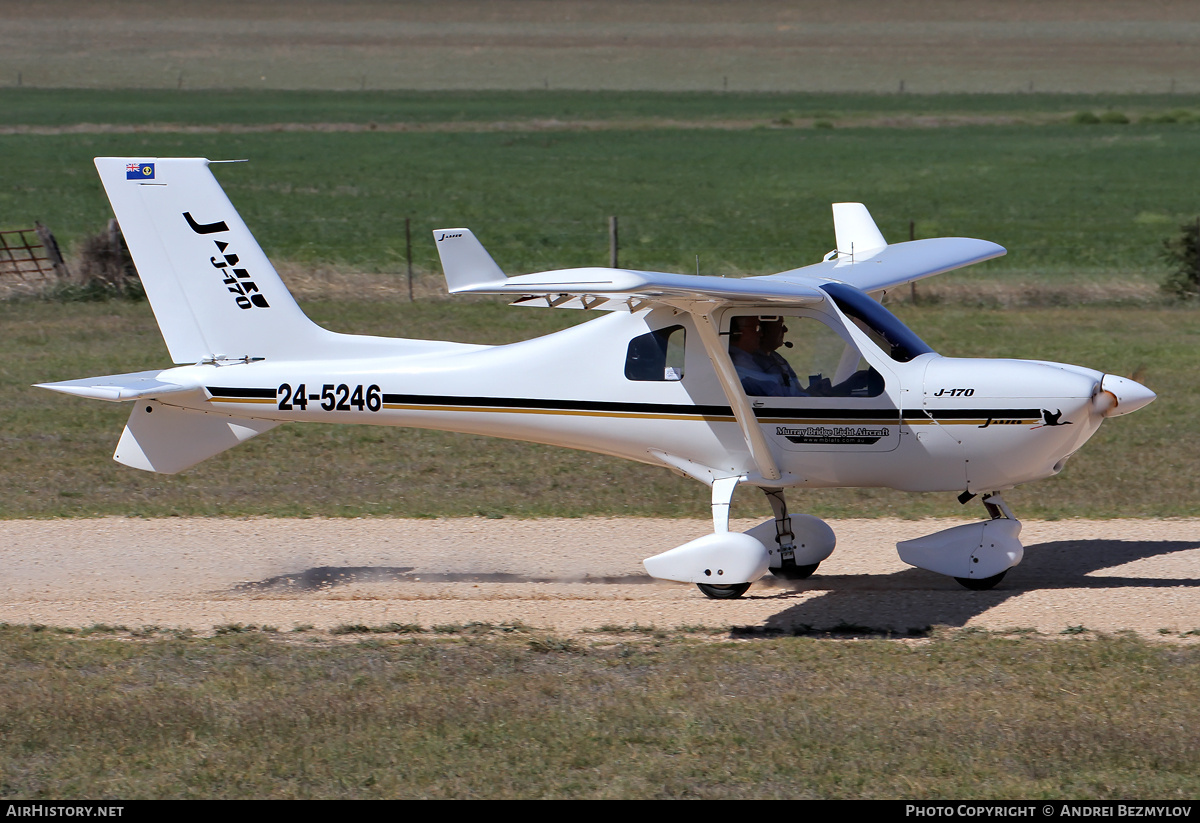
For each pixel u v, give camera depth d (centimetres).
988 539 2848
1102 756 1920
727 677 2280
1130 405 2670
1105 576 2966
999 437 2705
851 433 2762
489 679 2286
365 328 6869
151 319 7294
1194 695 2148
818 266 3338
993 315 7456
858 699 2156
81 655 2414
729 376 2669
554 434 2944
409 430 4934
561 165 19662
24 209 13588
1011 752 1938
